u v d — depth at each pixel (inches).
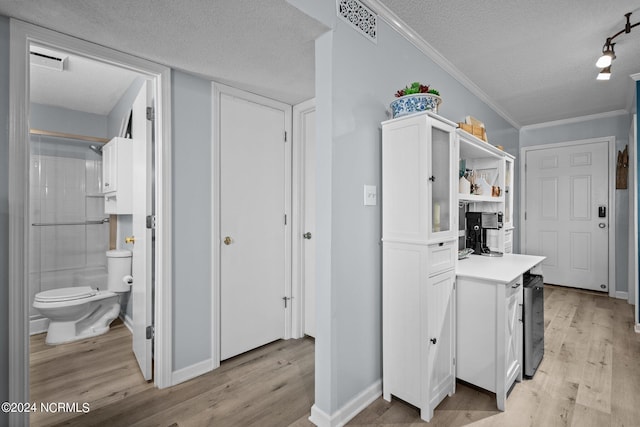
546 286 175.8
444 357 71.8
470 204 116.1
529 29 85.1
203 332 86.0
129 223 125.0
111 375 85.2
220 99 90.6
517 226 183.0
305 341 107.3
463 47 94.3
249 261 98.3
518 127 181.5
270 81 88.4
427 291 65.6
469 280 74.1
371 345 73.0
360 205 70.2
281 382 81.2
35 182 127.0
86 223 136.5
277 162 106.1
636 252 113.2
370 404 71.8
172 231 79.3
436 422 65.3
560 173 172.4
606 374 83.4
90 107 135.3
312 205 108.0
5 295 56.2
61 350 101.1
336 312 64.6
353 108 68.5
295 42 67.9
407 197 68.2
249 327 98.5
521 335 80.7
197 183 84.7
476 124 97.7
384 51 77.6
